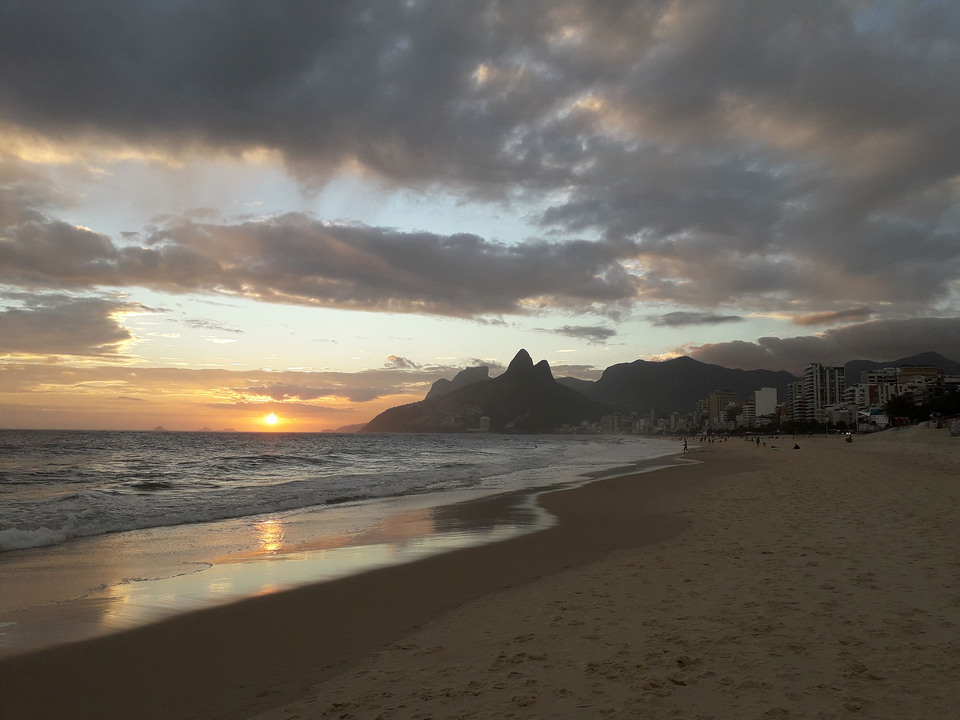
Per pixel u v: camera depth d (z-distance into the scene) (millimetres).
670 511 16141
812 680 4598
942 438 72188
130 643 6312
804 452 60000
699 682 4676
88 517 15008
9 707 4852
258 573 9414
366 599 7945
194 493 21406
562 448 97438
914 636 5430
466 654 5703
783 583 7508
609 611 6797
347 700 4801
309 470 37250
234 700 4945
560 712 4293
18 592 8281
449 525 14391
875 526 11453
